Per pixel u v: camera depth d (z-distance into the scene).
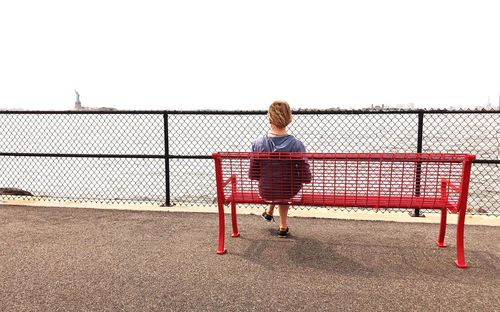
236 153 3.82
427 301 2.95
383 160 3.49
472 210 6.73
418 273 3.46
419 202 3.62
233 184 4.00
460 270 3.51
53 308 2.88
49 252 4.02
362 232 4.62
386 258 3.81
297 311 2.81
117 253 3.99
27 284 3.28
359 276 3.40
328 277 3.39
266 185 3.85
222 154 3.86
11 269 3.59
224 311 2.82
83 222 5.10
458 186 3.71
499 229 4.64
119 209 5.71
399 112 5.09
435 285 3.21
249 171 3.91
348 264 3.67
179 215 5.42
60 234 4.62
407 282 3.28
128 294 3.09
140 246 4.20
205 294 3.08
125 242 4.33
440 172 3.59
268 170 3.83
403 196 3.63
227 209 5.65
